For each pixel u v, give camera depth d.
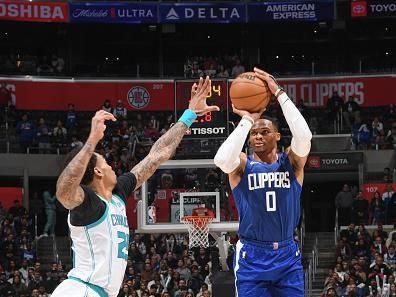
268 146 9.95
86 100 45.72
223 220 22.92
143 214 23.05
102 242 8.27
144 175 9.01
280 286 9.89
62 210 39.19
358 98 45.88
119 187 8.73
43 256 36.88
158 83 46.19
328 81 46.09
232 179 9.94
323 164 41.12
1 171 41.19
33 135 42.25
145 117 45.84
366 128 42.59
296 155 9.84
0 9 44.34
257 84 9.75
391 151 41.50
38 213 38.75
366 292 28.77
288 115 9.70
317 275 34.78
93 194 8.25
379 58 48.97
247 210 9.87
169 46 49.78
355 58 49.31
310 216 44.06
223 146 9.65
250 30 49.16
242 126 9.65
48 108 45.31
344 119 43.56
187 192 23.25
